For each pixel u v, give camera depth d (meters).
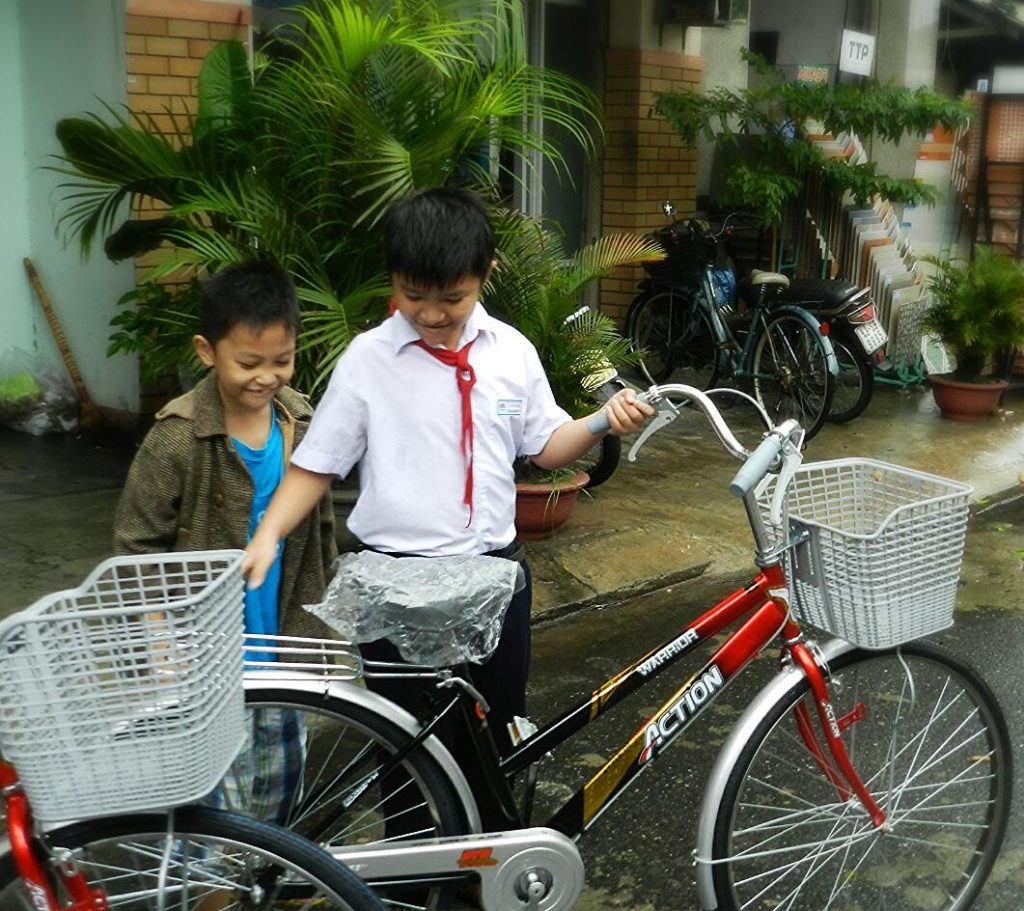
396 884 2.33
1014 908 3.00
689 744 3.81
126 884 2.19
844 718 2.69
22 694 1.79
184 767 1.88
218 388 2.39
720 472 6.69
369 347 2.44
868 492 2.74
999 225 10.25
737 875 2.97
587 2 8.49
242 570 2.20
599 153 8.70
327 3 4.82
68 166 6.33
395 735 2.36
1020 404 8.69
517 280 5.27
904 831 3.10
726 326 8.07
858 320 7.63
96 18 5.97
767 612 2.61
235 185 4.97
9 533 5.09
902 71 10.03
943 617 2.56
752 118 8.49
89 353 6.60
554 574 5.04
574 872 2.41
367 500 2.49
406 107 4.81
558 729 2.52
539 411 2.59
